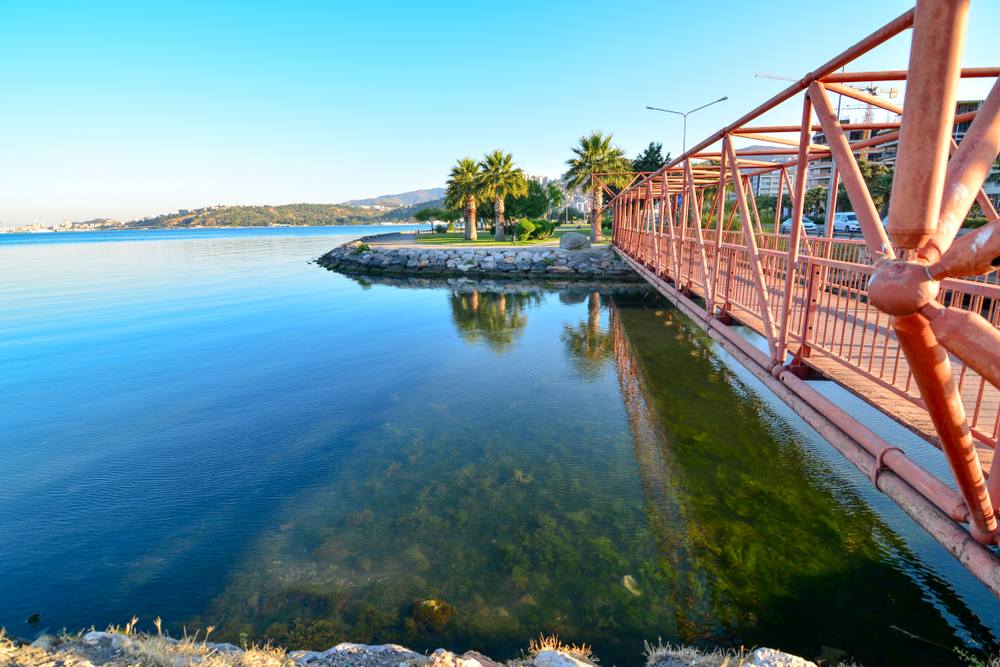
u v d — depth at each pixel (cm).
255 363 1153
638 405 806
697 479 561
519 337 1351
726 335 617
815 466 584
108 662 275
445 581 410
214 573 430
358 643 345
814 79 320
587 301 1975
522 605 379
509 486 568
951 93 132
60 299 2198
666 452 632
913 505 266
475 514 512
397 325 1560
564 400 850
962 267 131
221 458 670
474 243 4216
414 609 375
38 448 710
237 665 285
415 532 484
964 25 128
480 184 4128
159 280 2953
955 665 311
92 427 788
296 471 627
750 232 507
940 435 189
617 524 484
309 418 809
